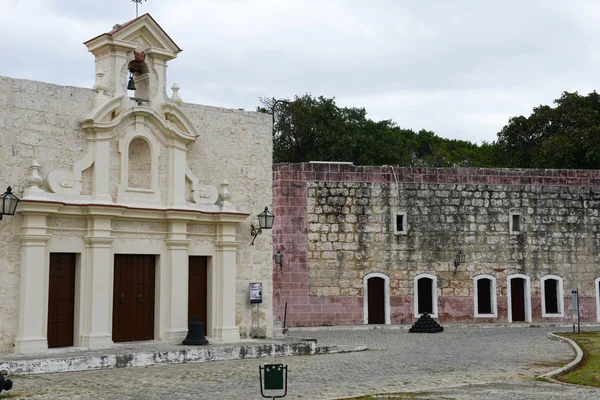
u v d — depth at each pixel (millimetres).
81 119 18969
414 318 32219
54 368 16125
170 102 20703
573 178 34406
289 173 31781
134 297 19859
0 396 12875
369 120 61531
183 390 13727
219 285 21297
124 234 19453
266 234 22641
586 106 50125
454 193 33219
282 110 55219
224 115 21984
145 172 20359
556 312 33844
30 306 17375
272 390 11281
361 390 13680
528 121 51469
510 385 14297
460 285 32875
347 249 31938
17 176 17750
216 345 19656
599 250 34344
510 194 33750
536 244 33750
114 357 17016
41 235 17656
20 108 17906
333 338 26250
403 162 59125
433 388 13836
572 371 16625
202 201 21141
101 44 19719
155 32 20391
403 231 32531
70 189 18547
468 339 25688
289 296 31297
